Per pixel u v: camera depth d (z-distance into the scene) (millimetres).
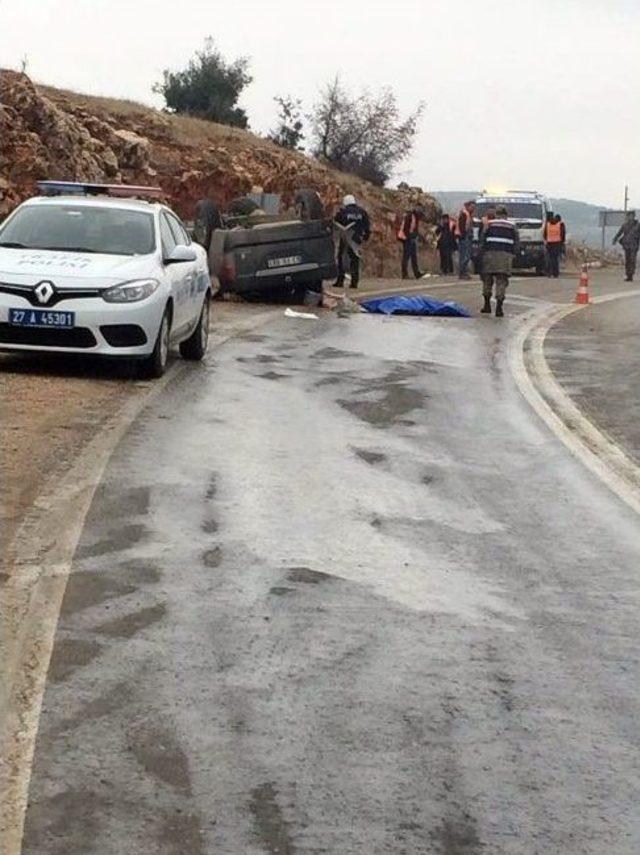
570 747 4996
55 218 14180
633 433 11812
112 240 13961
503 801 4543
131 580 6762
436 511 8539
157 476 9039
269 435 10758
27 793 4457
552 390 14359
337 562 7258
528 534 8078
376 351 17062
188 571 6957
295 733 5020
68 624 6086
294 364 15352
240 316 20984
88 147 29672
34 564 6957
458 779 4695
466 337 19547
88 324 12852
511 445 10953
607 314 25062
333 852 4160
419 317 22625
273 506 8414
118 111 37438
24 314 12812
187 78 46500
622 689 5598
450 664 5797
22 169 26359
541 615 6535
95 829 4246
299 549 7473
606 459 10523
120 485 8734
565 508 8789
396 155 48281
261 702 5297
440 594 6781
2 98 27000
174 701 5270
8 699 5223
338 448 10398
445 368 15773
